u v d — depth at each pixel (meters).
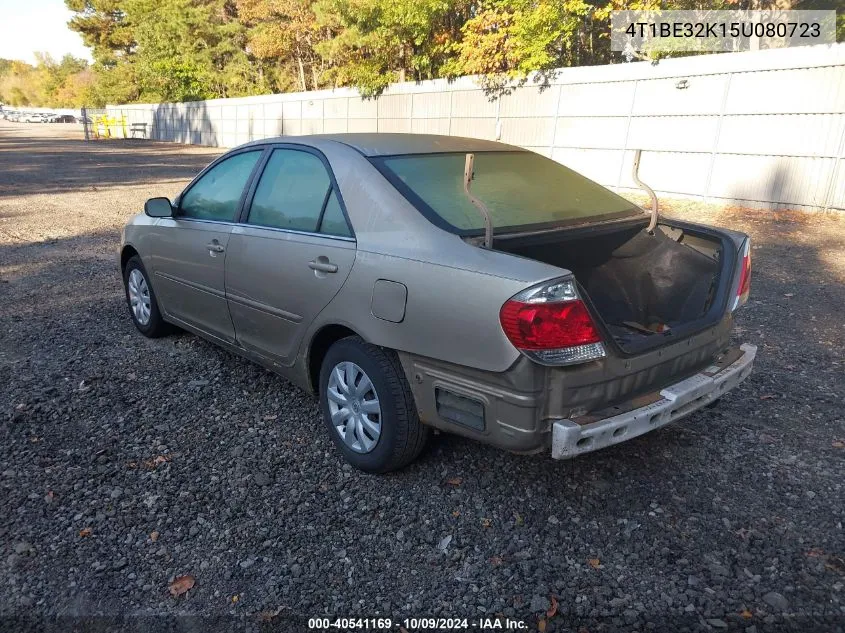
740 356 3.50
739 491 3.33
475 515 3.16
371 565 2.84
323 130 26.00
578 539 2.98
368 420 3.39
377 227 3.29
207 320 4.59
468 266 2.87
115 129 45.94
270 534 3.03
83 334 5.66
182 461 3.63
